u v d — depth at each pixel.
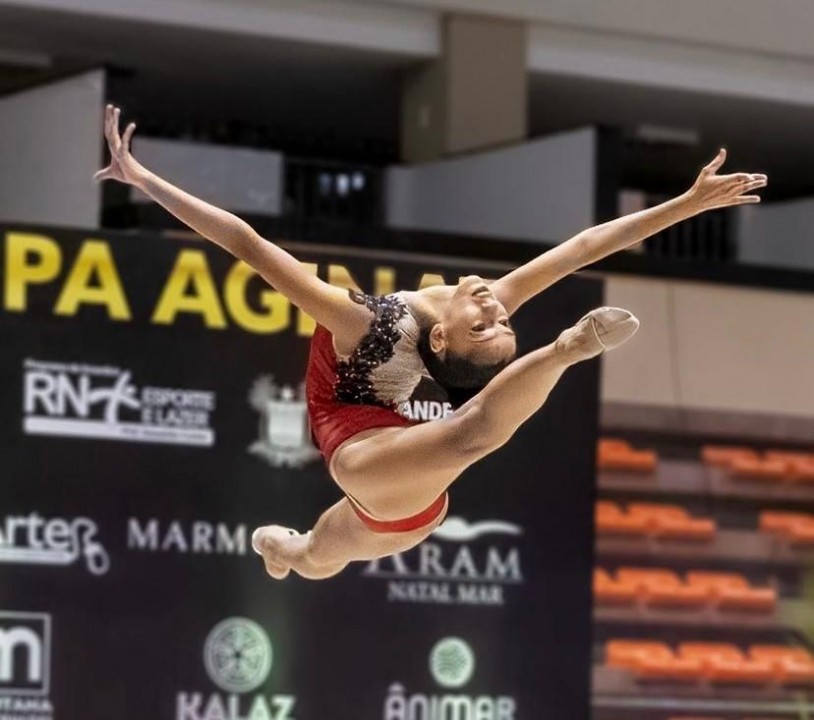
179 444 18.23
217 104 30.95
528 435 19.44
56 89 20.30
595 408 19.66
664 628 21.81
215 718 18.14
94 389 17.98
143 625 17.98
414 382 8.96
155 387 18.17
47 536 17.73
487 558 19.20
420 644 18.91
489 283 9.22
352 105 30.64
